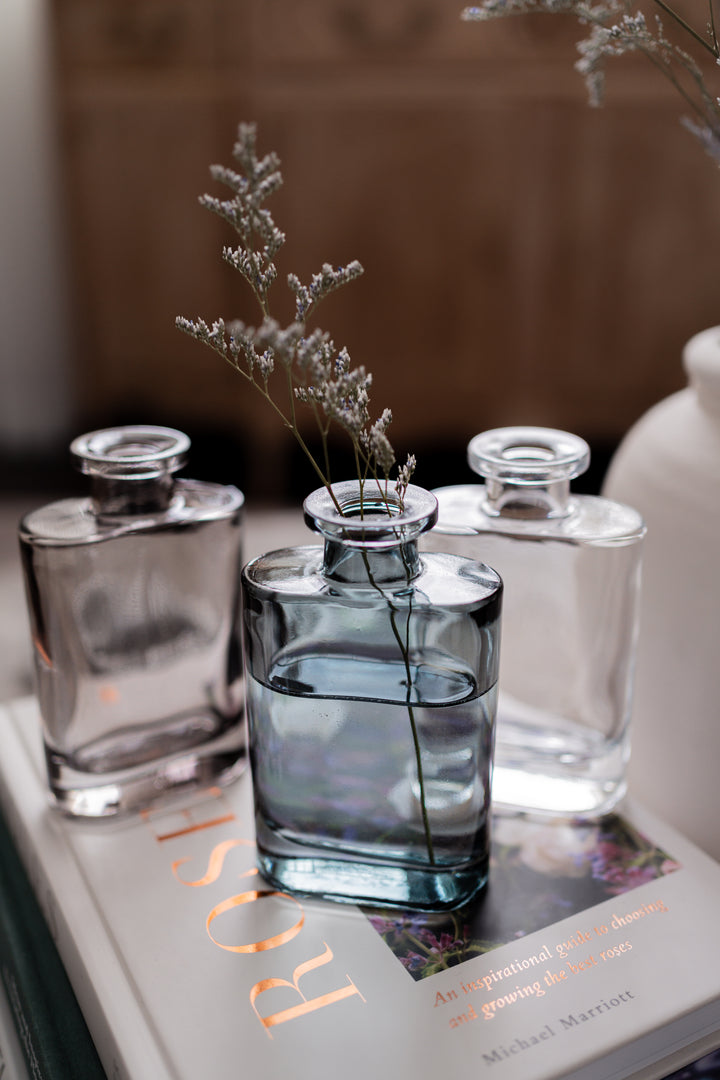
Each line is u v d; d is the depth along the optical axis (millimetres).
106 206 1336
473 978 456
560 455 506
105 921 480
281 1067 428
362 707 459
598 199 1281
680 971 459
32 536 494
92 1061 469
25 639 988
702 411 525
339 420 436
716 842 534
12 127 1292
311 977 457
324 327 1372
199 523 510
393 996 450
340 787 470
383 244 1333
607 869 502
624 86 1213
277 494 1369
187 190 1322
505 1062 429
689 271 1299
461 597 449
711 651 510
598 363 1369
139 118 1293
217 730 537
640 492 531
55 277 1364
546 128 1256
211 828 521
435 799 467
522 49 1223
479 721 461
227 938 472
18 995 502
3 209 1318
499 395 1403
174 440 516
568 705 518
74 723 513
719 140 451
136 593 509
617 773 526
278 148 1290
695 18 1055
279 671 459
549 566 503
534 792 529
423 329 1374
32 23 1250
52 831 523
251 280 440
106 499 502
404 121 1270
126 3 1241
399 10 1221
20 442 1415
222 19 1239
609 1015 444
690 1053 448
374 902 484
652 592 525
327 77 1258
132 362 1413
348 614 450
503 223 1310
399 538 445
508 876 499
